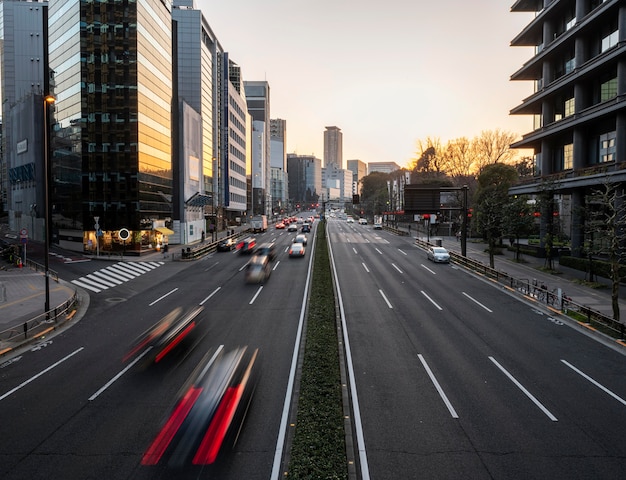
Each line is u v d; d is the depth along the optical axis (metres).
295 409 11.91
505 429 10.94
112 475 9.04
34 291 29.34
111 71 49.59
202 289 29.89
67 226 54.31
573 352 16.77
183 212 63.28
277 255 48.16
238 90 107.62
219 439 10.41
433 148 103.00
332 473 8.62
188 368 15.02
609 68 35.50
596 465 9.41
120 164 50.03
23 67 68.31
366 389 13.34
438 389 13.32
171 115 61.62
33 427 11.09
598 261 33.12
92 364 15.58
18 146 66.88
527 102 48.50
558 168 46.00
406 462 9.54
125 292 29.42
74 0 49.91
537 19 44.84
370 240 67.06
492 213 38.28
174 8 71.44
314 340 17.16
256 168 141.38
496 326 20.33
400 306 24.36
